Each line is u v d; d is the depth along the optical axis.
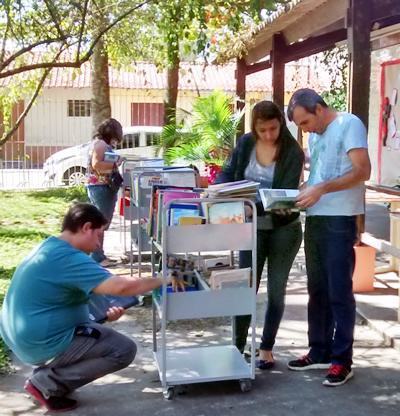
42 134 25.64
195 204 4.44
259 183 4.48
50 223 11.52
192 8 8.52
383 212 12.78
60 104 25.73
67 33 8.25
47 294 4.03
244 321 4.92
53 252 4.04
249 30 10.63
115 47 13.29
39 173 20.47
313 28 8.09
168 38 9.82
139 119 27.39
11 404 4.30
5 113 14.10
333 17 7.10
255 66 12.21
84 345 4.12
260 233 4.70
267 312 4.82
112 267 8.08
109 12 9.20
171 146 13.04
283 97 10.23
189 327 5.84
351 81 6.14
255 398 4.38
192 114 12.73
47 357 4.09
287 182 4.66
